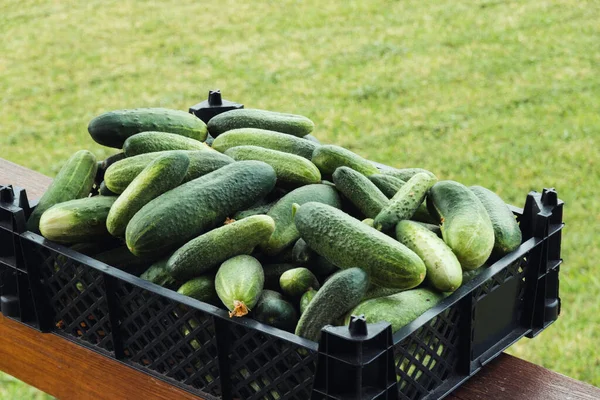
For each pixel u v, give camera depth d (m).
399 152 3.23
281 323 1.23
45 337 1.36
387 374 1.14
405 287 1.22
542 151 3.21
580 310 2.35
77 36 4.62
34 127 3.62
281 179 1.40
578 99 3.63
